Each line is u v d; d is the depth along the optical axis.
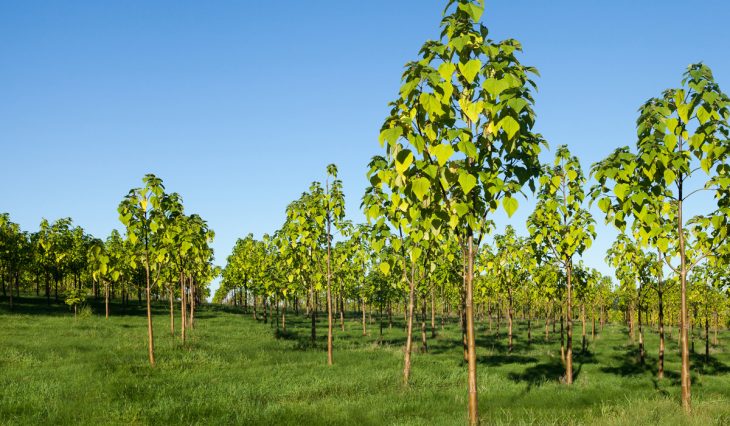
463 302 23.70
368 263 29.05
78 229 43.97
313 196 17.62
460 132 4.67
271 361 17.83
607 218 8.88
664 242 8.43
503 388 13.31
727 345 30.36
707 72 7.00
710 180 8.37
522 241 21.70
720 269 18.44
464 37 4.80
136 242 15.74
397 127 4.48
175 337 24.03
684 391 8.23
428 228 5.48
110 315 38.75
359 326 38.59
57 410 10.04
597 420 8.20
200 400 11.03
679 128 7.77
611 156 8.47
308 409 10.41
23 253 39.53
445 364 17.88
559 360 20.16
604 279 41.06
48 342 20.98
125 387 12.16
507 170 5.59
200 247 18.66
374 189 13.06
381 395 12.01
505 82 4.53
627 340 31.08
